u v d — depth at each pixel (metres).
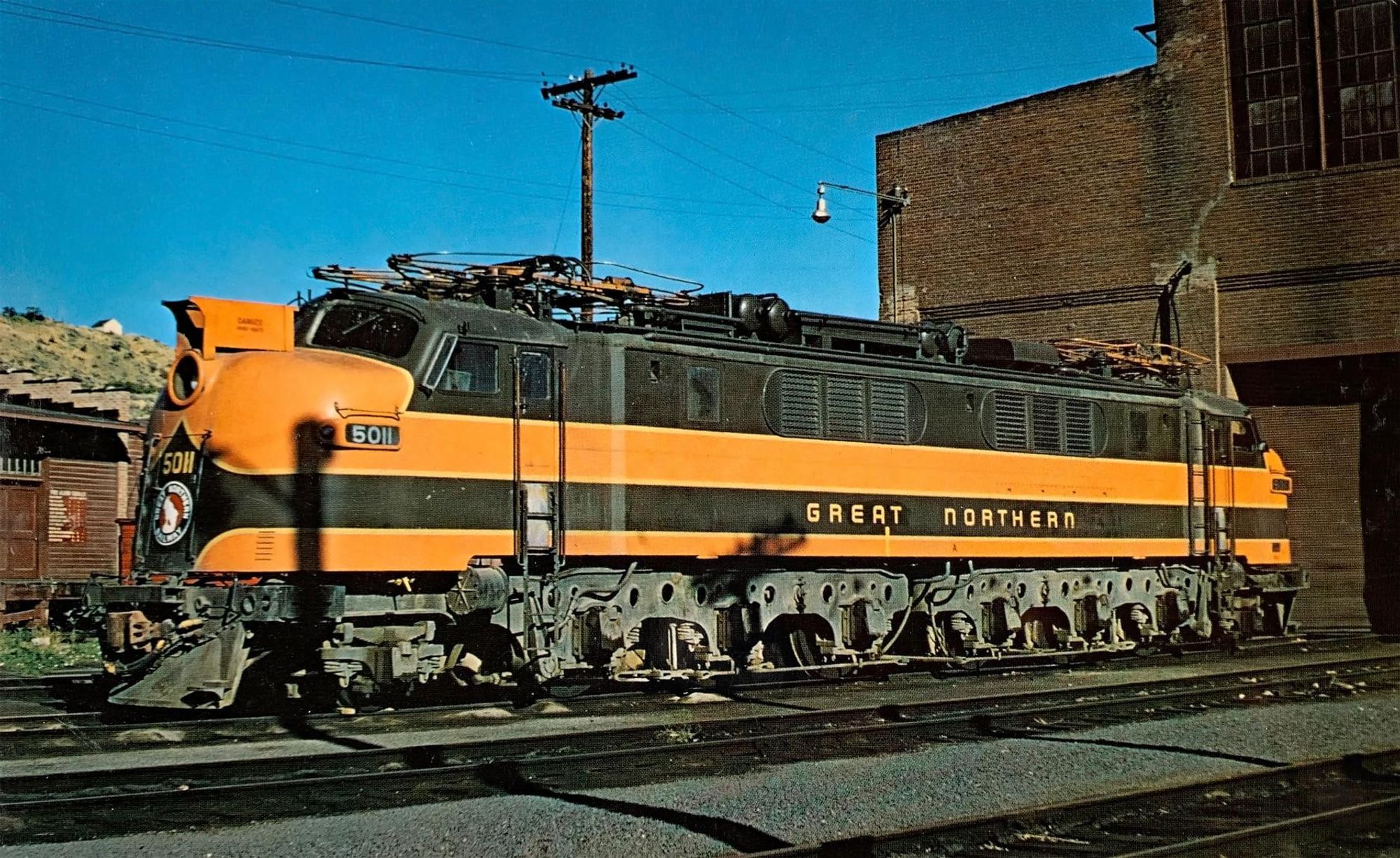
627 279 15.53
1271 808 9.48
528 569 14.04
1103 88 28.70
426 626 13.37
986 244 30.16
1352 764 10.82
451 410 13.43
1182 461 21.20
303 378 12.72
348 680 12.82
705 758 11.38
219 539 12.46
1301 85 26.64
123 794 9.45
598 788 10.16
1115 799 9.18
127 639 12.66
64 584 24.91
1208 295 27.20
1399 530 26.23
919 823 8.98
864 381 16.97
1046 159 29.42
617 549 14.49
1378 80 25.88
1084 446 19.62
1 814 8.84
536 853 8.10
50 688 16.16
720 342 15.68
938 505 17.58
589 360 14.54
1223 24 27.28
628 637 14.77
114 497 28.23
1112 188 28.50
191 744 11.88
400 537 12.94
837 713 13.79
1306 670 18.50
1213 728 13.42
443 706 14.30
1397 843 8.52
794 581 16.33
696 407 15.34
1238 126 27.23
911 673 18.56
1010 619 18.52
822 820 9.00
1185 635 21.66
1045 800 9.79
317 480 12.55
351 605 12.80
